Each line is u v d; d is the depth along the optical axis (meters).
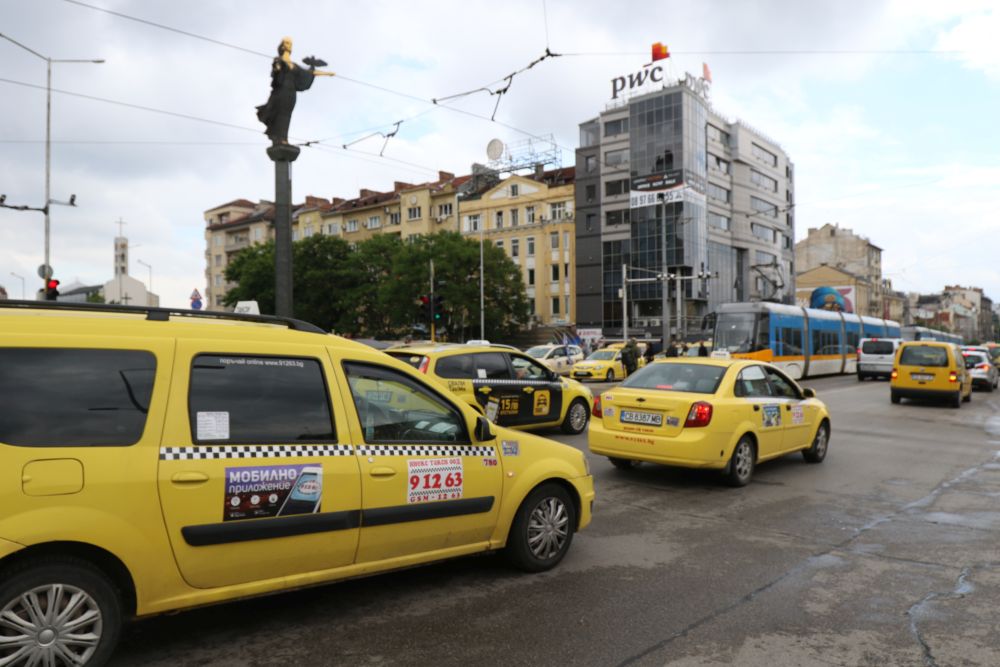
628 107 61.88
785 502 7.36
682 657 3.66
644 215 60.38
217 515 3.44
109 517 3.14
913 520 6.64
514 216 67.44
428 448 4.34
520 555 4.86
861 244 105.88
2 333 3.11
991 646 3.84
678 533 6.11
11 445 2.98
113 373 3.31
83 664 3.10
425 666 3.50
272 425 3.71
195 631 3.86
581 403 12.33
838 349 34.41
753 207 70.19
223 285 93.50
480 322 53.59
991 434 12.88
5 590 2.94
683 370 8.58
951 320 137.50
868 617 4.23
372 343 23.72
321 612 4.16
